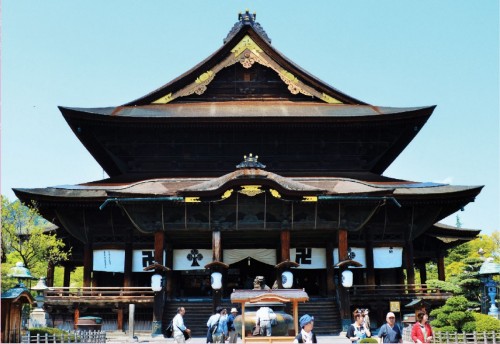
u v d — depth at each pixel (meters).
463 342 29.89
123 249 48.88
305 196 42.78
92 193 49.00
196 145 55.75
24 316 39.62
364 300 45.16
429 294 45.12
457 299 33.41
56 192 48.62
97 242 49.44
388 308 45.41
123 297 44.00
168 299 45.16
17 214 49.12
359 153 56.72
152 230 44.16
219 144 55.66
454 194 49.28
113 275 53.59
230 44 59.38
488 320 32.44
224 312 26.80
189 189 42.78
